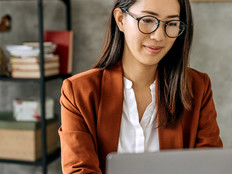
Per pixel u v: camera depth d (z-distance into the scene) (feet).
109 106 4.02
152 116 4.21
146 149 4.21
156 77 4.18
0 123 7.47
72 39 7.90
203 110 4.38
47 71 7.37
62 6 8.38
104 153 4.05
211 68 7.95
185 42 3.98
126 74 4.18
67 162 3.80
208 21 7.80
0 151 7.54
